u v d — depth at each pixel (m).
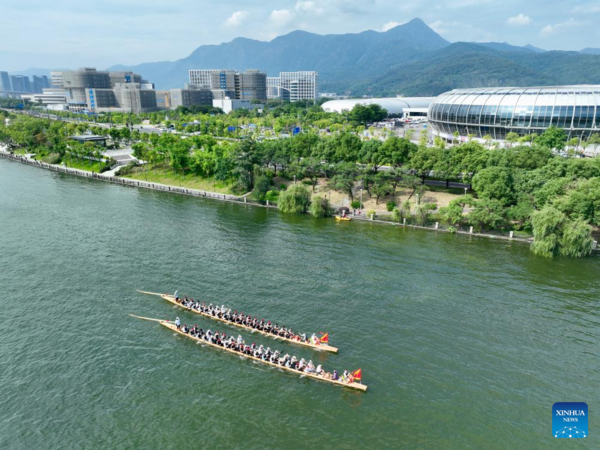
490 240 123.62
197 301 88.75
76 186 184.12
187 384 65.94
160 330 79.75
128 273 100.88
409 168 153.88
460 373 68.56
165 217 142.88
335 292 93.00
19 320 81.06
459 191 154.12
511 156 145.12
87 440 55.34
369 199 154.38
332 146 174.88
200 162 185.62
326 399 63.34
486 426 58.44
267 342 76.88
